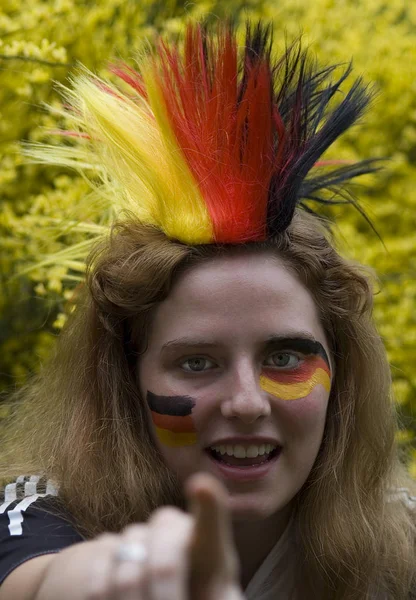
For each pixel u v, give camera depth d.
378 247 5.31
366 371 2.85
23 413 3.14
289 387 2.48
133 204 2.75
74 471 2.61
